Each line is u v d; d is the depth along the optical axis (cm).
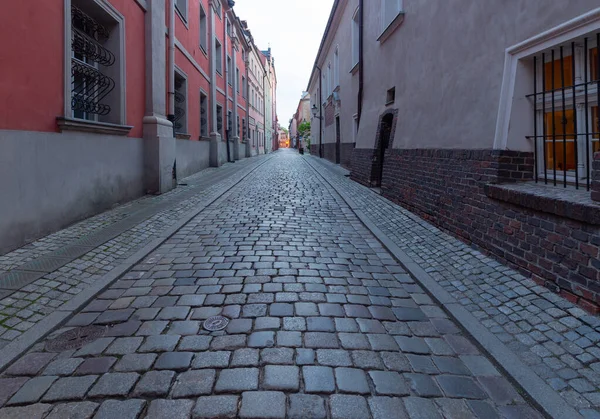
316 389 247
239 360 277
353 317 349
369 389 249
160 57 996
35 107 529
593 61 389
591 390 246
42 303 361
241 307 362
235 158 2553
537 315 332
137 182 903
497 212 459
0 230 466
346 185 1233
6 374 262
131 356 282
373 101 1180
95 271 445
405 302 387
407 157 798
